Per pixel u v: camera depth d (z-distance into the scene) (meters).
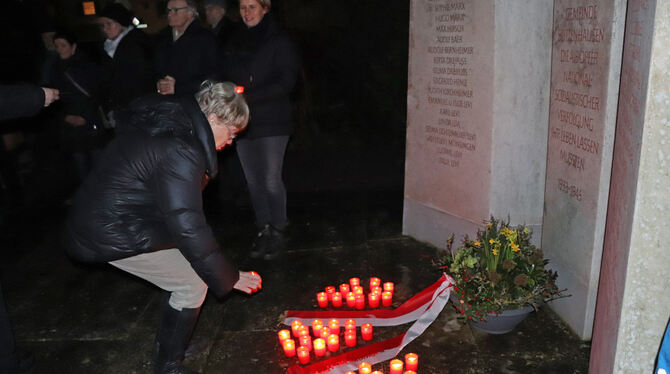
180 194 2.46
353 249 4.94
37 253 5.23
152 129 2.52
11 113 2.81
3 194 6.42
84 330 3.84
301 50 9.62
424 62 4.56
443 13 4.25
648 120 1.76
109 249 2.57
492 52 3.85
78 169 5.80
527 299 3.26
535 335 3.47
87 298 4.32
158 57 4.86
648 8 1.79
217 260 2.59
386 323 3.69
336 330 3.57
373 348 3.36
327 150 9.00
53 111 5.91
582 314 3.36
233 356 3.42
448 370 3.16
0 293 3.03
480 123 4.08
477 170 4.20
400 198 6.40
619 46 2.91
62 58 5.43
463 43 4.11
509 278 3.32
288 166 8.18
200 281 2.90
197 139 2.53
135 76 5.03
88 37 7.96
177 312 2.94
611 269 2.19
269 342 3.55
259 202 4.90
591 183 3.21
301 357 3.27
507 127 3.97
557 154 3.64
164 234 2.64
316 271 4.54
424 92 4.63
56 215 6.22
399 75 9.57
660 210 1.83
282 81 4.40
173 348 3.02
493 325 3.40
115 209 2.55
